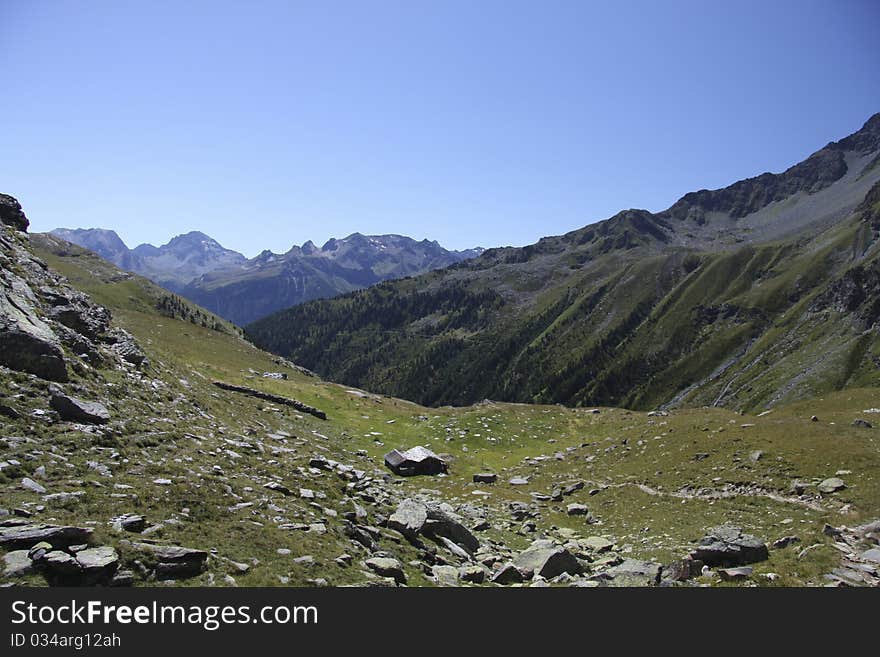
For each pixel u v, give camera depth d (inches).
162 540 626.5
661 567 920.3
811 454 1524.4
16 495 638.5
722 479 1530.5
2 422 800.9
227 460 1038.4
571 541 1258.0
